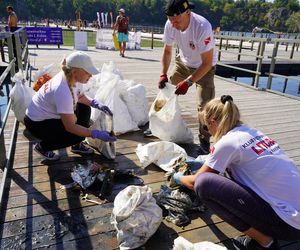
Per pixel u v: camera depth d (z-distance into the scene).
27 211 2.07
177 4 2.58
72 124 2.35
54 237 1.86
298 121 4.51
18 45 4.91
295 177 1.59
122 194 1.91
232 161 1.65
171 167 2.64
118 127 3.45
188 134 3.28
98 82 3.76
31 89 3.56
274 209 1.54
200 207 2.20
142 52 12.84
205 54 2.67
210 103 1.76
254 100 5.69
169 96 3.15
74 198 2.24
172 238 1.90
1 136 2.46
